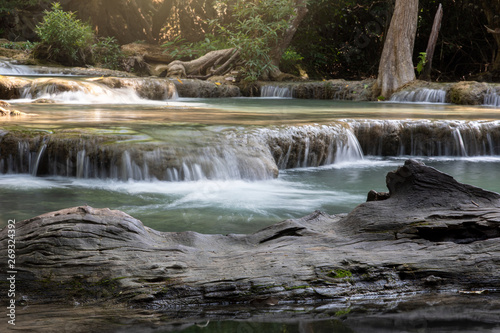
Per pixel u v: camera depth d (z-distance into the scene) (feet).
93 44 84.99
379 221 11.96
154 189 22.30
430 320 9.04
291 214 18.67
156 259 10.39
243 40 75.92
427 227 11.58
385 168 29.86
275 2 76.69
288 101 60.90
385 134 34.32
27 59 74.54
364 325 8.80
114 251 10.46
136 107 44.01
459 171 28.99
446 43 92.48
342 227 12.19
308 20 94.07
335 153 31.42
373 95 67.31
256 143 26.71
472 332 8.47
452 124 34.88
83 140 24.43
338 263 10.66
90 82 53.83
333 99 68.90
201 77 77.92
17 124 27.94
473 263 10.89
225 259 10.63
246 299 9.85
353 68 101.91
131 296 9.64
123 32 101.35
